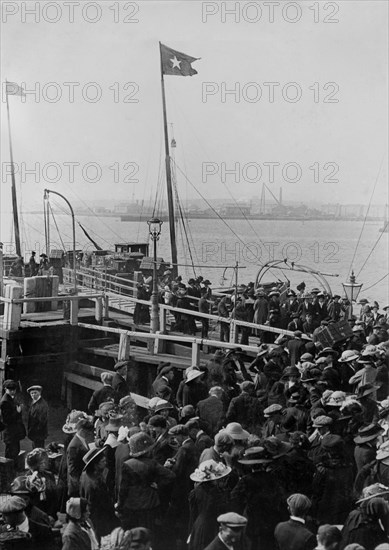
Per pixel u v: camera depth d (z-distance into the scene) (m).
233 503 7.40
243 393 10.62
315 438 8.82
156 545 8.02
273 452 7.86
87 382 16.33
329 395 9.90
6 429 12.51
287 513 7.47
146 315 20.50
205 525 7.30
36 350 16.81
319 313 19.95
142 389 16.48
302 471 8.05
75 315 17.39
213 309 21.67
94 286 24.20
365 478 8.14
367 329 18.72
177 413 11.44
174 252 27.23
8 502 7.14
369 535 6.91
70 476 8.95
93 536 7.07
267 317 19.89
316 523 7.86
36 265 24.62
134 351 17.48
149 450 7.95
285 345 14.76
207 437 8.73
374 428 8.52
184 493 8.27
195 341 15.28
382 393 12.13
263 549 7.30
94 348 17.61
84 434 9.15
